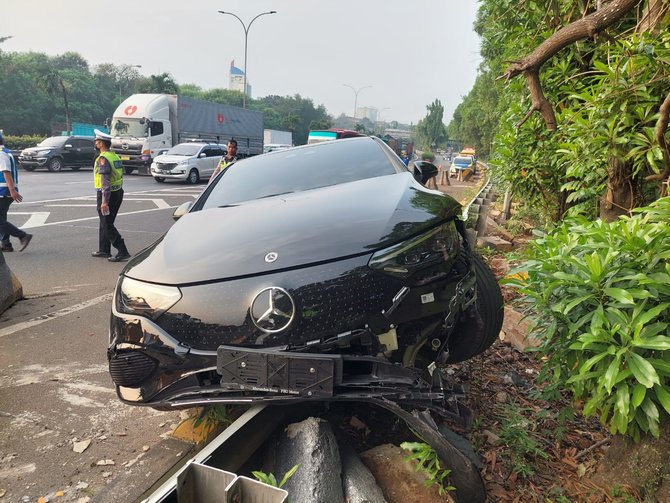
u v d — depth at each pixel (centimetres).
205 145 2259
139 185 2034
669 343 195
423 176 419
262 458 252
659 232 222
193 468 165
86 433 310
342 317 238
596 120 370
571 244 244
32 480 267
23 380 379
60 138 2561
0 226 800
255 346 238
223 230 296
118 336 264
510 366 370
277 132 5588
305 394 225
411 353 255
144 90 7000
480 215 888
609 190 411
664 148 341
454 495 225
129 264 298
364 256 250
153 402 254
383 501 215
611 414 240
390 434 275
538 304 242
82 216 1163
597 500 230
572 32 377
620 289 212
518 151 587
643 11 391
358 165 399
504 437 267
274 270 248
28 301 573
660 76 344
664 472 221
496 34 625
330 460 221
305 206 311
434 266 256
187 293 252
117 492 256
